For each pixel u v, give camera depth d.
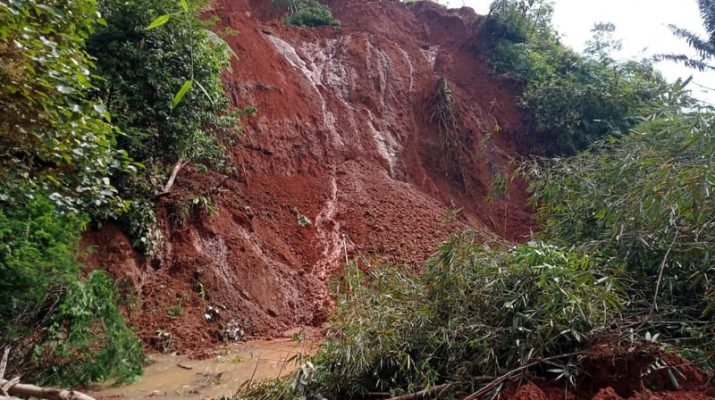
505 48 15.55
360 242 8.87
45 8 3.77
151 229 6.65
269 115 10.67
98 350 4.62
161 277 6.54
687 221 3.79
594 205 4.77
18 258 4.12
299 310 7.20
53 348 4.20
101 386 4.58
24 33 3.70
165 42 7.20
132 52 6.75
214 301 6.55
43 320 4.24
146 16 6.94
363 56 13.74
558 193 5.63
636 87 13.40
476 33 16.25
